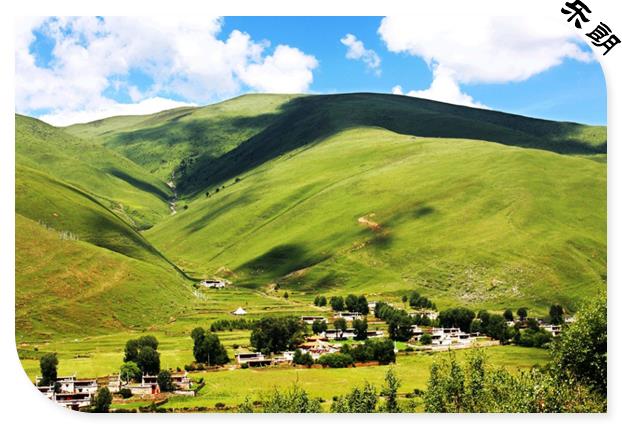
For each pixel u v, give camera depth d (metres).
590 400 55.72
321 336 168.62
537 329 155.50
